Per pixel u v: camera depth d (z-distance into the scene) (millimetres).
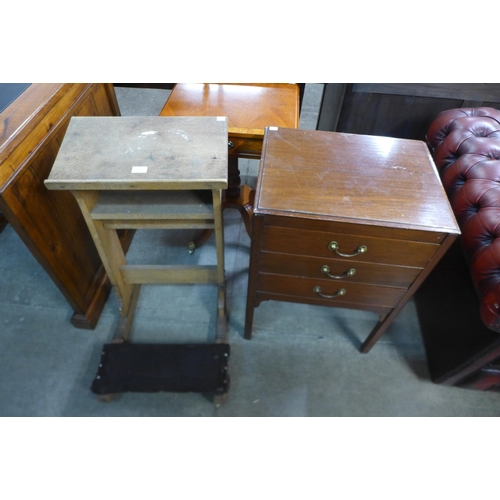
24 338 1253
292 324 1329
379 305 999
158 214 902
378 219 747
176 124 924
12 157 813
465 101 1381
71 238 1111
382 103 1417
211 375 1081
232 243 1595
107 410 1115
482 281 845
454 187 1026
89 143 860
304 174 835
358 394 1170
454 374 1100
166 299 1380
